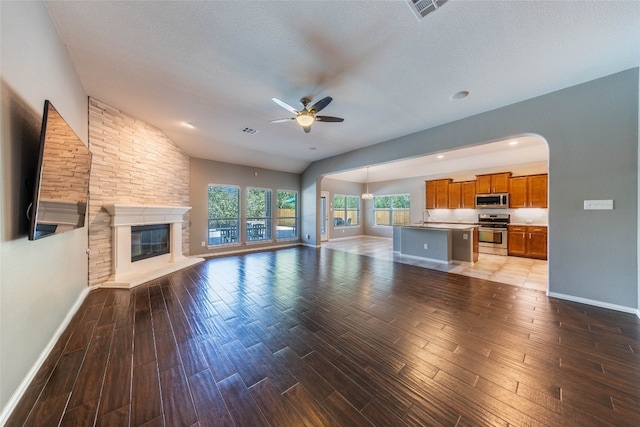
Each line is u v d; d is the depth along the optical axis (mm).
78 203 2334
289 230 7777
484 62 2439
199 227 5848
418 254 5719
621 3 1737
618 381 1584
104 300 2980
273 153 6234
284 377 1636
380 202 9891
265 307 2812
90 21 1923
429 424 1274
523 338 2131
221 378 1620
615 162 2666
